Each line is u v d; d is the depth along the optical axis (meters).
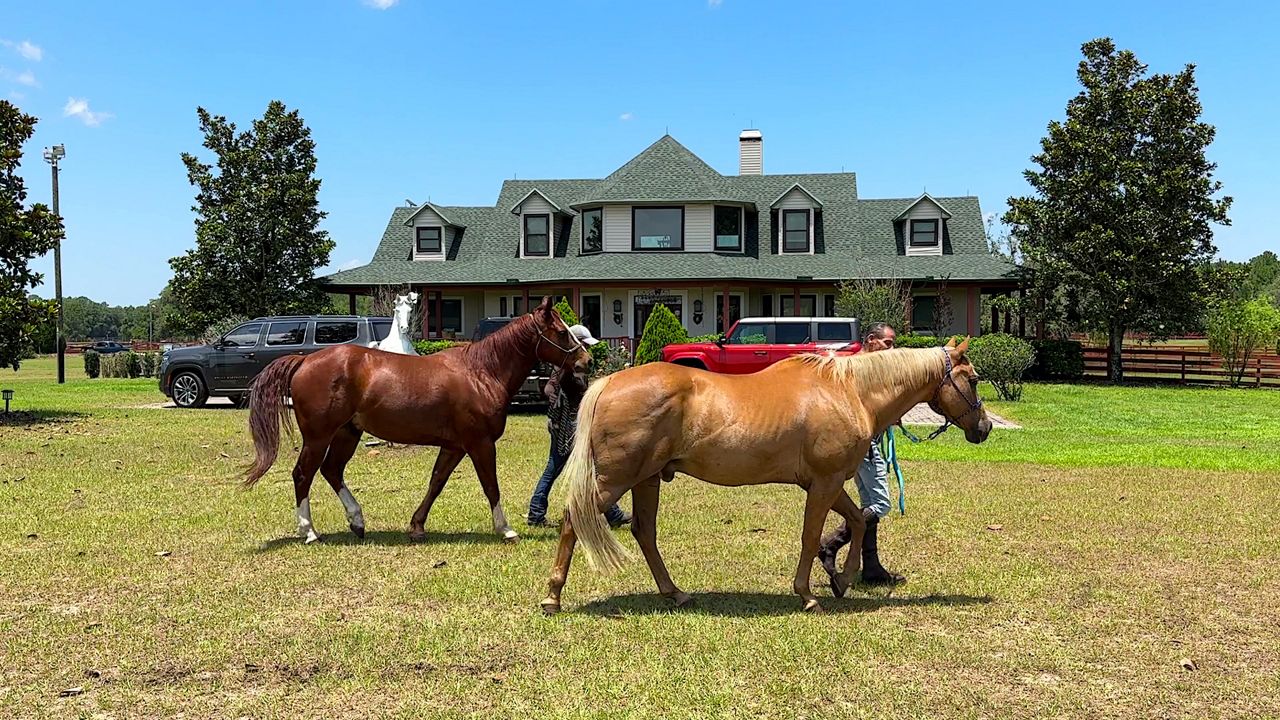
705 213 31.75
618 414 5.19
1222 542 7.36
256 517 8.15
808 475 5.41
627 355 24.06
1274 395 23.55
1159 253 26.98
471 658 4.74
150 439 13.77
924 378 5.75
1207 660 4.75
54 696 4.24
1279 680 4.46
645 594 5.93
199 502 8.84
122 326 150.38
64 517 8.09
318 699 4.22
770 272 30.59
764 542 7.36
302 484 7.22
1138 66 27.72
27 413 17.88
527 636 5.07
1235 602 5.77
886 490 6.14
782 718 4.03
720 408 5.27
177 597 5.76
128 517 8.11
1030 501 9.09
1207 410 19.59
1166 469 11.27
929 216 32.47
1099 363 32.34
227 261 31.39
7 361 17.22
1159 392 24.44
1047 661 4.71
